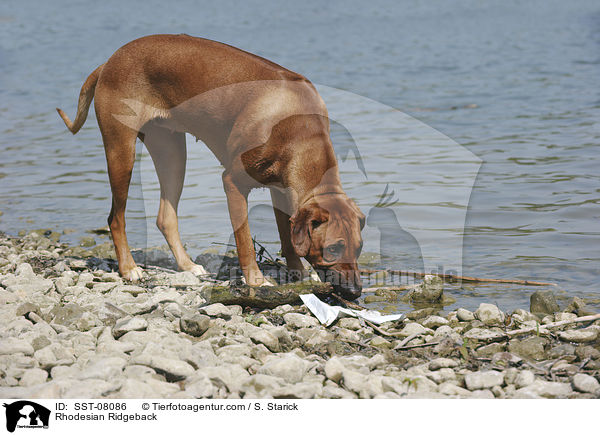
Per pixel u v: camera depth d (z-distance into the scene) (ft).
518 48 62.64
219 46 15.39
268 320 14.05
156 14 110.93
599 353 11.79
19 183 27.37
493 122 33.94
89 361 11.55
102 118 16.07
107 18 105.70
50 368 11.51
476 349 12.38
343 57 61.72
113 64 15.92
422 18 98.89
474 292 15.42
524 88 43.01
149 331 12.59
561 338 12.66
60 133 36.91
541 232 18.63
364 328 13.64
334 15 107.76
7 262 18.17
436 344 12.55
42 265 18.08
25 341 11.79
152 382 10.67
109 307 13.70
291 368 10.96
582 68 49.16
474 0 126.31
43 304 14.34
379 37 77.10
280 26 92.48
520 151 27.68
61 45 76.74
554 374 11.27
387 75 51.13
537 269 16.34
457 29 82.12
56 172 28.96
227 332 13.16
